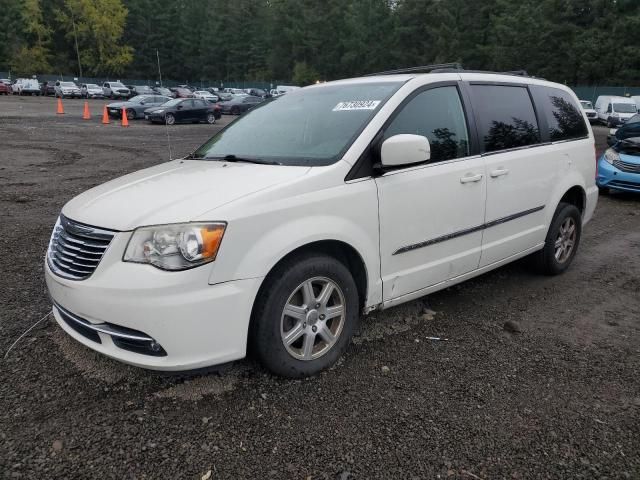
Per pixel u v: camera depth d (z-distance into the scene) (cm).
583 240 685
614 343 387
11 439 270
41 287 467
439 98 398
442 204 383
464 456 264
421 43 6162
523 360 359
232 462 258
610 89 4644
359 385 324
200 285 277
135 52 8769
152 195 311
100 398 306
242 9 8656
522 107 474
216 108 2886
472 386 325
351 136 349
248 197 294
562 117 523
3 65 7631
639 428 287
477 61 5803
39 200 830
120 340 290
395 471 254
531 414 298
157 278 272
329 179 324
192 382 323
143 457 260
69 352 354
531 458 263
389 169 350
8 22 7631
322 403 305
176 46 9038
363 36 6606
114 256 282
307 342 324
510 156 442
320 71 7175
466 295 477
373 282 350
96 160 1305
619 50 4744
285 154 361
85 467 253
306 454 264
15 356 348
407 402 308
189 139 1914
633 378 338
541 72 5141
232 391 315
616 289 499
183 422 286
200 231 275
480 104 430
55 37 8244
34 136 1838
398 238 359
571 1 5062
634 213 866
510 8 5428
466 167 400
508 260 462
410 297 380
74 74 8400
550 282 516
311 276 316
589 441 276
